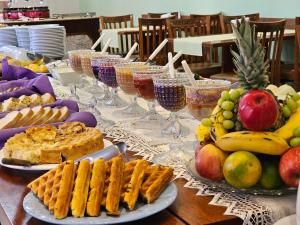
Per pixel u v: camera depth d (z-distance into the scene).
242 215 0.73
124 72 1.32
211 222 0.71
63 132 1.07
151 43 4.36
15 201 0.83
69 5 7.73
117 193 0.73
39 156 0.95
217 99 0.98
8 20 4.91
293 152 0.74
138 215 0.70
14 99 1.40
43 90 1.51
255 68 0.79
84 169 0.75
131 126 1.27
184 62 1.03
